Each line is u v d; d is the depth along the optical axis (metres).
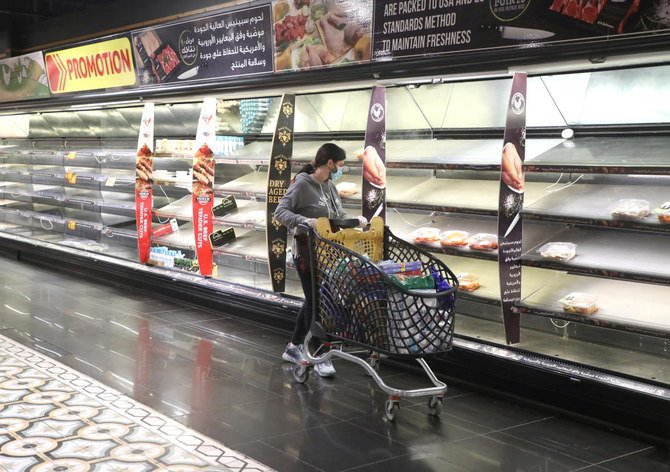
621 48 4.12
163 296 7.88
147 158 8.03
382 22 5.34
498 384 4.88
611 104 4.88
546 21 4.42
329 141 6.82
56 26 9.84
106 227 9.24
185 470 3.65
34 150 10.53
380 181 5.56
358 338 4.52
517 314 4.93
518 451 4.02
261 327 6.66
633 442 4.18
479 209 5.12
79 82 8.86
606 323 4.43
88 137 9.70
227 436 4.12
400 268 4.49
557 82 5.02
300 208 5.21
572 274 5.08
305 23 5.93
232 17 6.62
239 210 7.37
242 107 7.46
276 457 3.86
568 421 4.49
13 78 10.22
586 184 5.07
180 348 5.93
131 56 7.91
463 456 3.94
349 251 4.46
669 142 4.61
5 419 4.24
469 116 5.71
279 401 4.74
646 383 4.18
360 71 5.54
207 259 7.30
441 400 4.54
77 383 4.95
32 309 7.17
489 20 4.71
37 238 10.11
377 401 4.79
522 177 4.86
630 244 4.70
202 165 7.17
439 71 5.05
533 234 5.14
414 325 4.29
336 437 4.16
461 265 5.64
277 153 6.28
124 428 4.18
